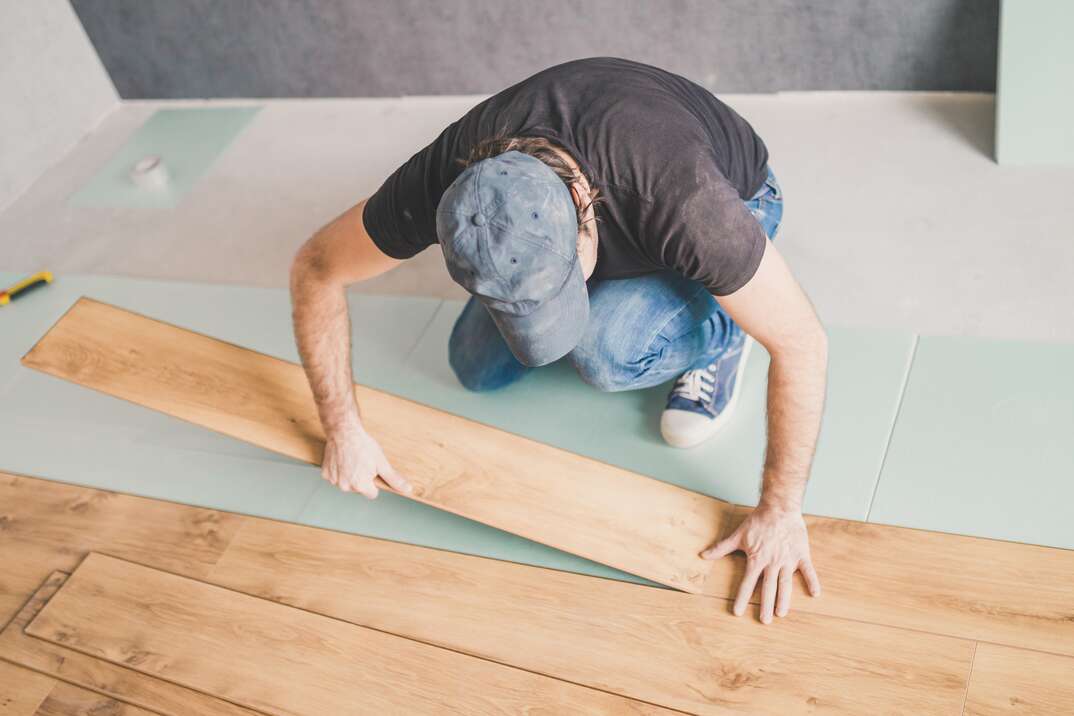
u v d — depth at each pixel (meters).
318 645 1.96
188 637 2.02
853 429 2.21
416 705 1.83
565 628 1.91
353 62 3.71
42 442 2.61
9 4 3.68
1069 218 2.61
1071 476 2.02
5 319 3.05
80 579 2.18
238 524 2.27
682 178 1.50
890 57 3.08
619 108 1.57
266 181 3.51
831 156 3.02
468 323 2.41
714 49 3.25
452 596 2.02
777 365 1.67
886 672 1.73
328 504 2.29
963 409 2.20
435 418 2.24
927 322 2.42
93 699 1.94
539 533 2.00
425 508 2.23
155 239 3.34
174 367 2.36
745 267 1.52
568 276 1.43
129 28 3.89
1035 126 2.75
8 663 2.04
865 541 1.94
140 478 2.45
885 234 2.70
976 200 2.74
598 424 2.35
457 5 3.40
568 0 3.27
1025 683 1.67
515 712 1.79
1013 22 2.66
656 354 2.12
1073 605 1.77
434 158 1.71
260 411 2.25
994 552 1.87
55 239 3.46
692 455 2.23
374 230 1.76
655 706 1.76
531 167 1.42
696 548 1.97
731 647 1.82
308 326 1.92
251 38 3.77
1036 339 2.31
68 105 3.96
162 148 3.84
